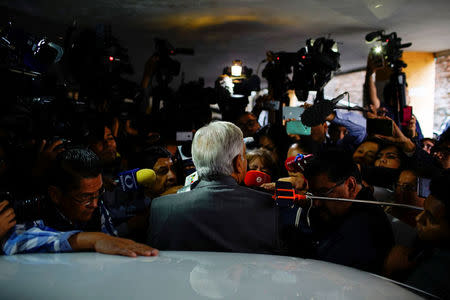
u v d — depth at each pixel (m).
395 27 5.59
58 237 1.19
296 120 3.50
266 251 1.49
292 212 1.60
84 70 4.04
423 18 5.17
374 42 6.29
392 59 4.75
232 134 1.59
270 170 2.88
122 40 6.40
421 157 3.01
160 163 2.56
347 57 7.41
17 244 1.21
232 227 1.46
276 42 6.53
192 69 8.69
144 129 3.98
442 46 6.73
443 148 2.68
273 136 4.18
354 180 1.67
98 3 4.69
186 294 0.71
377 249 1.56
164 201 1.56
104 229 1.75
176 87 10.72
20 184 1.66
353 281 0.85
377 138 3.37
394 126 3.13
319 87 4.16
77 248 1.15
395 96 4.55
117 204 2.14
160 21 5.40
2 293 0.70
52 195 1.56
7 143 1.96
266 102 4.82
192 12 5.03
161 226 1.52
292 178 2.43
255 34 6.04
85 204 1.56
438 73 7.09
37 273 0.80
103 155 2.88
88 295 0.69
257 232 1.48
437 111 7.10
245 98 4.86
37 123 2.38
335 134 4.49
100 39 4.13
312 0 4.58
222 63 8.11
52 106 2.54
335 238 1.59
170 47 5.04
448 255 1.22
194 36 6.19
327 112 2.71
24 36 2.37
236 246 1.46
